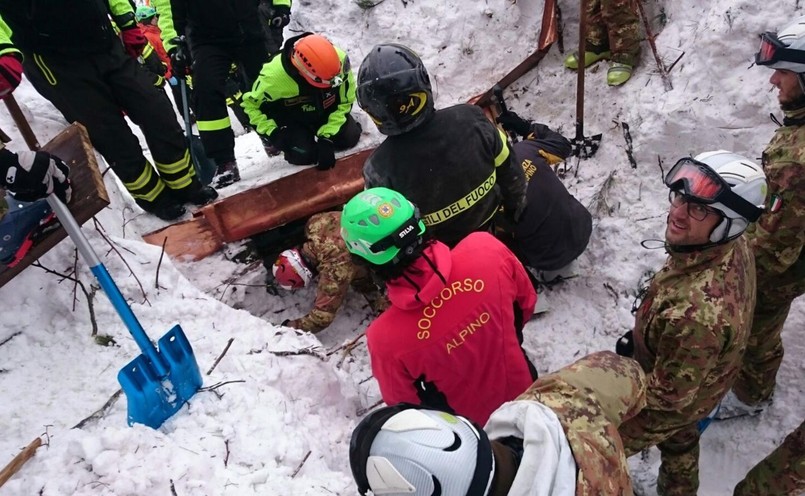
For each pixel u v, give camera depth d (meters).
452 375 1.99
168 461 2.09
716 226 1.88
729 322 1.93
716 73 3.64
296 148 4.03
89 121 3.48
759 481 2.21
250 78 4.43
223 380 2.57
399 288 1.87
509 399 2.08
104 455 2.03
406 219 1.80
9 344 2.59
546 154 3.60
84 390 2.48
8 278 2.62
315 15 5.57
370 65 2.30
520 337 2.27
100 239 2.94
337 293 3.50
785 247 2.38
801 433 2.12
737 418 2.98
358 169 4.12
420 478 1.04
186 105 4.46
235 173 4.27
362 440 1.13
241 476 2.16
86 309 2.76
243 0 3.99
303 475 2.26
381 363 2.02
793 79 2.32
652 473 2.87
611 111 4.23
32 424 2.33
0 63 2.53
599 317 3.58
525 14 4.98
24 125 2.93
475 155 2.49
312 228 3.58
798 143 2.33
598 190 3.97
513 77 4.86
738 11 3.56
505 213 3.10
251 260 3.97
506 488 1.12
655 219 3.66
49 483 1.98
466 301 1.92
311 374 2.88
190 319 2.92
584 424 1.28
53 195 2.18
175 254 3.87
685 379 1.97
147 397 2.25
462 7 5.16
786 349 3.04
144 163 3.81
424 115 2.38
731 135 3.54
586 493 1.14
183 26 4.08
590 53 4.47
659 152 3.80
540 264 3.47
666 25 4.23
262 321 3.07
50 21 3.14
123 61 3.52
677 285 2.02
